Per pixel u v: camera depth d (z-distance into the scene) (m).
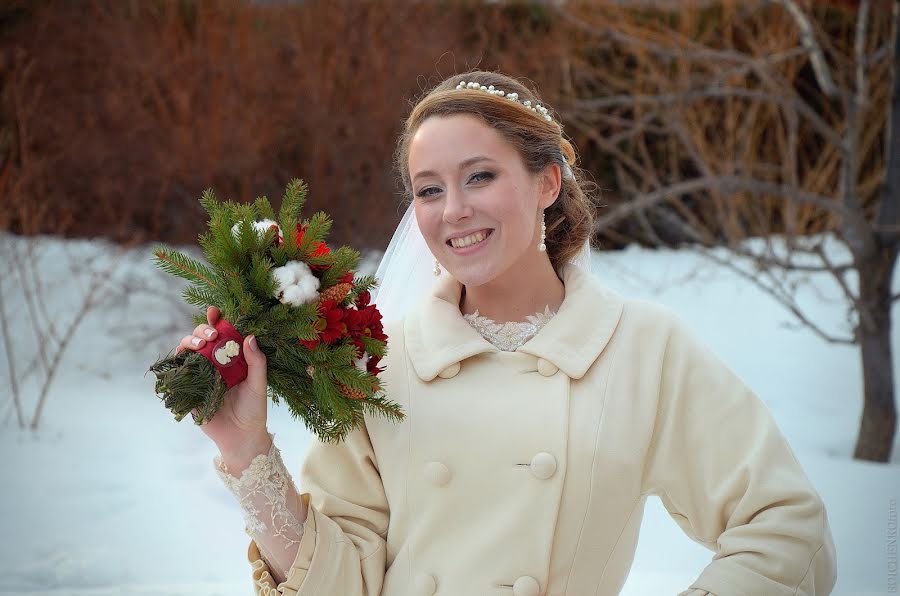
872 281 7.56
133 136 11.35
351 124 11.26
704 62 9.99
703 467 2.75
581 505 2.69
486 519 2.74
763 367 10.08
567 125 12.59
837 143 7.92
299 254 2.70
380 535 2.93
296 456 7.29
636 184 12.87
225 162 11.20
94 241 11.56
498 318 2.97
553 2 10.07
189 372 2.57
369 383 2.64
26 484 7.22
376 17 11.60
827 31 11.42
